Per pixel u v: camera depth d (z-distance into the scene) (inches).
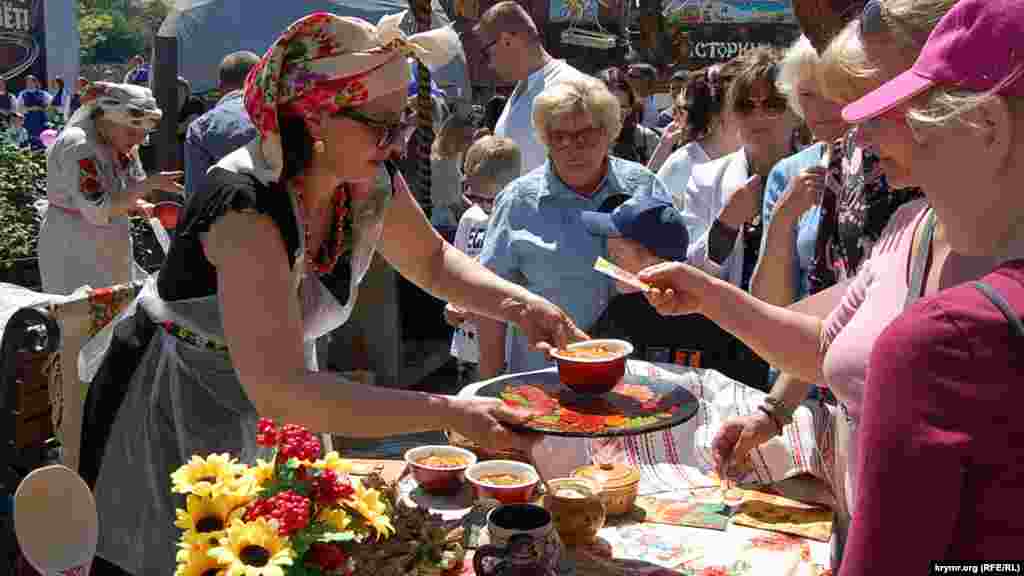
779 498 87.2
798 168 119.7
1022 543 35.4
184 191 197.3
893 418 36.5
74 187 190.4
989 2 38.2
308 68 67.2
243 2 440.8
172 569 78.0
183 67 435.5
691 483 91.3
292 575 55.9
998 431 35.0
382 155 71.4
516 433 68.6
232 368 76.7
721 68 177.9
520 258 124.7
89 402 82.8
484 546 64.7
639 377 83.5
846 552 38.4
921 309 37.4
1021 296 36.2
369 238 81.9
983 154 38.5
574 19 548.7
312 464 60.5
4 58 734.5
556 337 87.1
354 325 219.5
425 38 75.9
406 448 178.7
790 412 86.7
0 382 82.3
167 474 78.3
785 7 610.2
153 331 79.4
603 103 121.6
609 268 82.3
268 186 69.6
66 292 196.1
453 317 170.7
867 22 53.4
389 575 61.1
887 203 81.3
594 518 76.3
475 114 381.7
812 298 81.0
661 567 73.2
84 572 61.4
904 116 44.0
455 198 257.8
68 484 61.4
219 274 68.7
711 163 155.3
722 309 79.0
